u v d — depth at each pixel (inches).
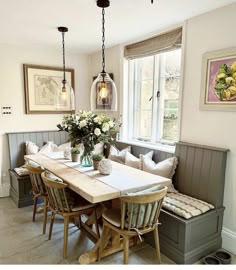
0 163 143.2
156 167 106.2
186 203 89.7
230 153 89.4
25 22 104.0
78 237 99.1
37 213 121.9
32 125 152.7
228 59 86.9
